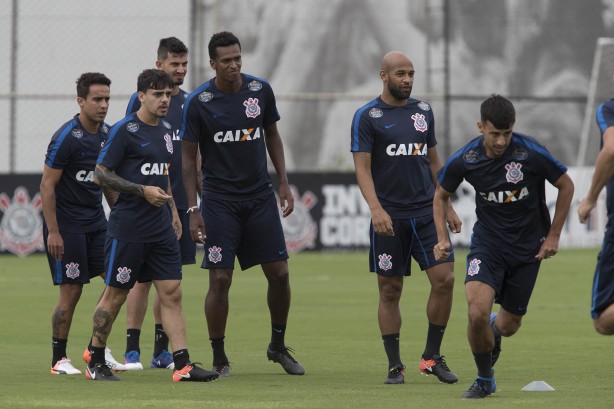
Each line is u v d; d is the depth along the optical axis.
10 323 42.66
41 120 88.69
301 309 48.00
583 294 55.06
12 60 88.00
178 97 33.72
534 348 34.69
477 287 25.02
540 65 149.62
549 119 147.12
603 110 22.70
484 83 150.50
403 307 48.72
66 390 26.05
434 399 24.34
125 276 28.34
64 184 30.19
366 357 33.06
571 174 88.56
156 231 28.33
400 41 157.38
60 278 29.91
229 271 29.80
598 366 30.50
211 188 30.11
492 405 23.30
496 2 151.00
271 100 30.58
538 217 25.73
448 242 25.97
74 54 92.00
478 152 25.27
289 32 157.62
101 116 29.98
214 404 23.61
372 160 29.12
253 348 35.56
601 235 88.56
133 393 25.52
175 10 93.44
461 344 36.09
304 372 29.59
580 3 149.62
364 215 84.12
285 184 31.16
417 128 29.03
